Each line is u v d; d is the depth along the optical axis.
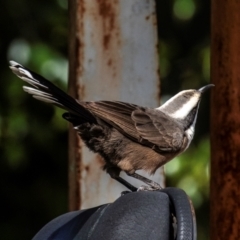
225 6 9.02
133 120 10.54
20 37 17.30
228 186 8.95
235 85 8.98
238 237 8.89
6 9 17.64
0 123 17.19
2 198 19.31
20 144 17.44
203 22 19.25
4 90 17.14
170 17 19.25
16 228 19.34
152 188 10.52
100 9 10.52
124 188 10.68
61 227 8.40
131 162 10.56
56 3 17.94
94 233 7.66
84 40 10.51
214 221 9.03
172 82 19.27
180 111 11.39
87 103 10.07
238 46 8.99
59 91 9.58
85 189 10.58
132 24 10.62
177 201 7.29
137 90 10.68
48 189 19.05
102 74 10.55
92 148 10.38
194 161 17.19
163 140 10.77
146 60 10.67
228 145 8.97
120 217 7.50
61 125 17.44
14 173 19.08
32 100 17.50
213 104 9.12
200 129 18.39
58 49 17.41
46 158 18.70
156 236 7.32
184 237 6.95
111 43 10.56
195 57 19.27
